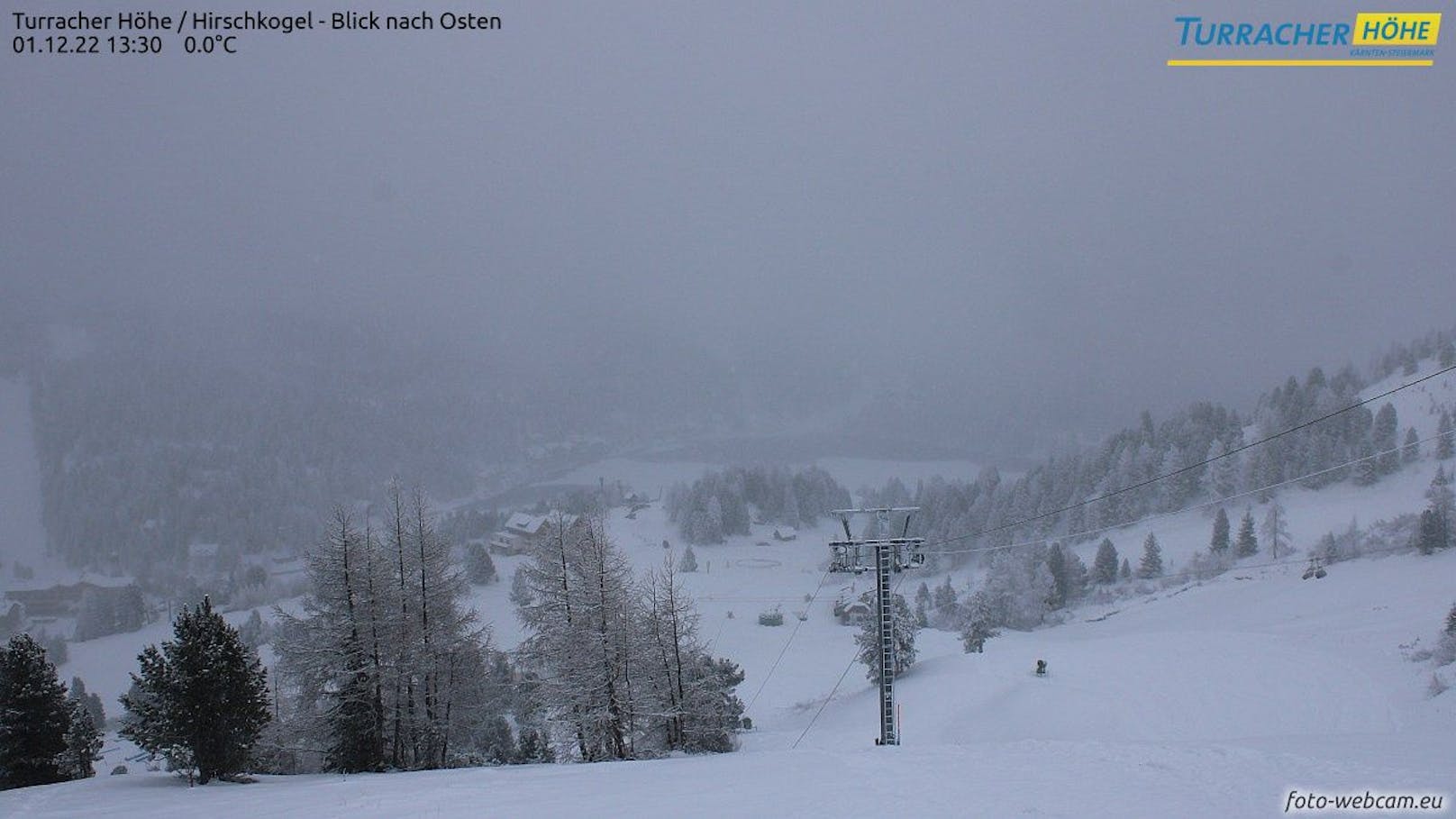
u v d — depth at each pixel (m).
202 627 25.80
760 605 133.25
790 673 90.75
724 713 45.53
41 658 31.52
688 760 22.45
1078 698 47.19
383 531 34.38
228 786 23.39
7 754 30.17
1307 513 135.12
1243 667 49.12
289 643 31.92
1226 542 123.25
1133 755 15.91
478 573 137.00
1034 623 107.12
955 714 48.47
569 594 35.53
